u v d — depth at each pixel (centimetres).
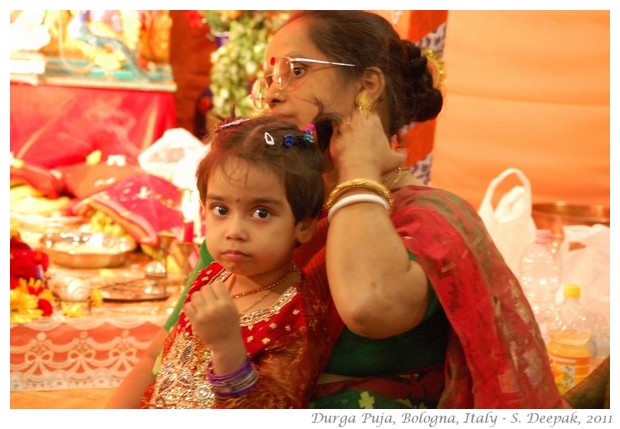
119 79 545
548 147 565
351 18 189
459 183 585
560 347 311
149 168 414
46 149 528
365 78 186
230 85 547
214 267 194
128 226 455
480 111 576
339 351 173
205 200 176
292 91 187
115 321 348
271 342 165
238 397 157
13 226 460
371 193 166
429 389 175
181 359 177
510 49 566
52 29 533
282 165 167
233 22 546
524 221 376
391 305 155
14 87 526
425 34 337
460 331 161
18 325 338
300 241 175
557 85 560
